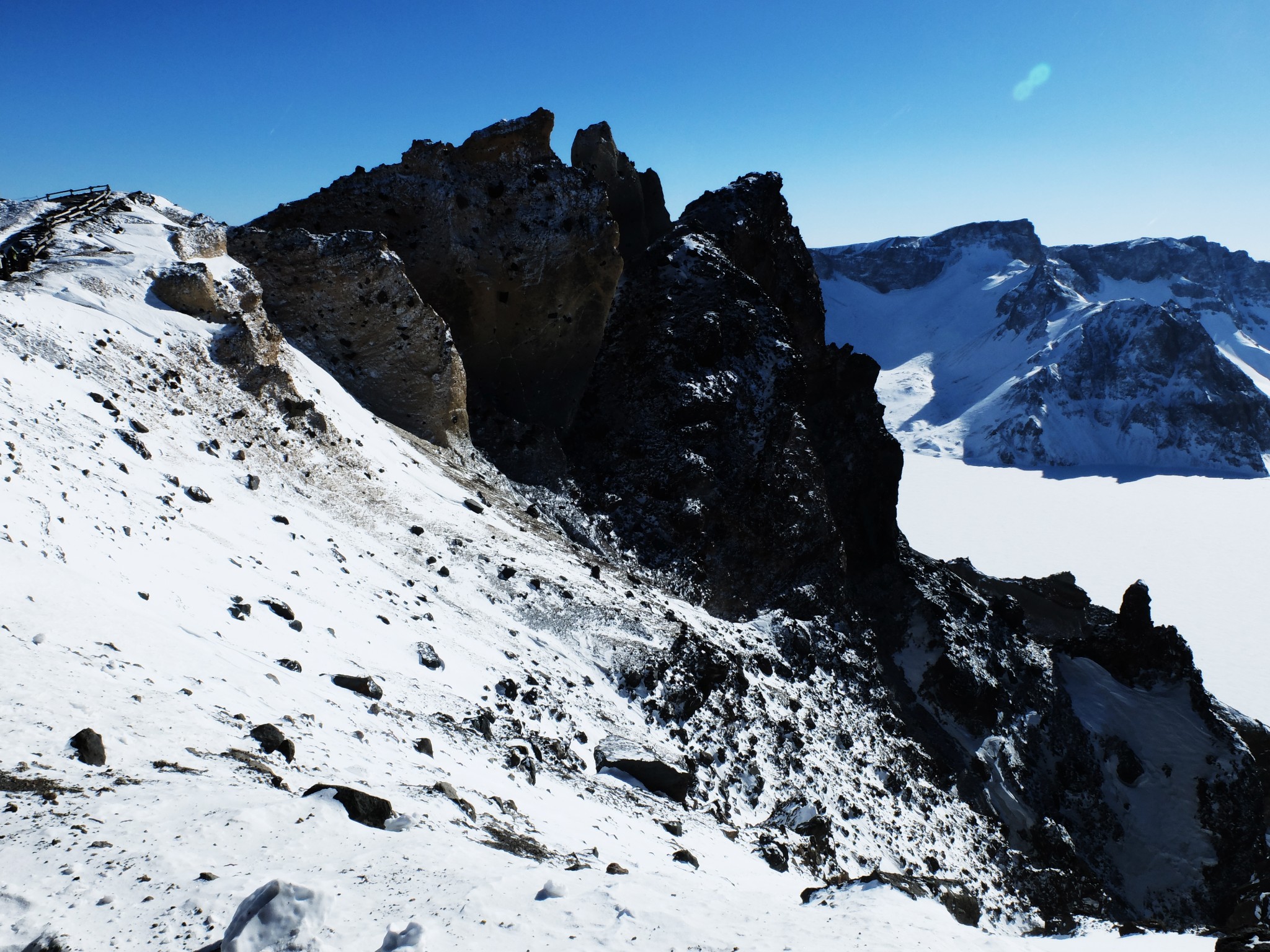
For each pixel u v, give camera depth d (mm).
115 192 39781
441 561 32500
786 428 55469
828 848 29406
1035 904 38594
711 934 10852
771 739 35406
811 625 50094
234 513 25609
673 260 57125
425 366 43250
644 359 53688
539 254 49594
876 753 42812
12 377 22922
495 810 16750
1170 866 55219
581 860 15375
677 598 45344
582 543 45656
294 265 41344
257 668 17984
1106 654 64938
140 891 9258
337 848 11109
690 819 24969
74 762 11562
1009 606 67500
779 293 66312
